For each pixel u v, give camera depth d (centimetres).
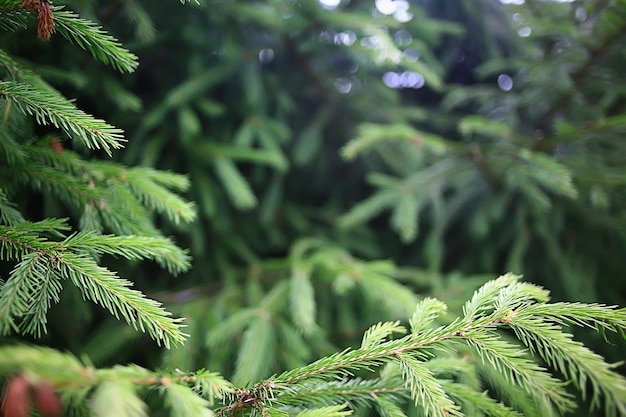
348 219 99
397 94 130
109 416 45
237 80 102
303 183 128
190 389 51
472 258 114
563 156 91
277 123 102
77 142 71
